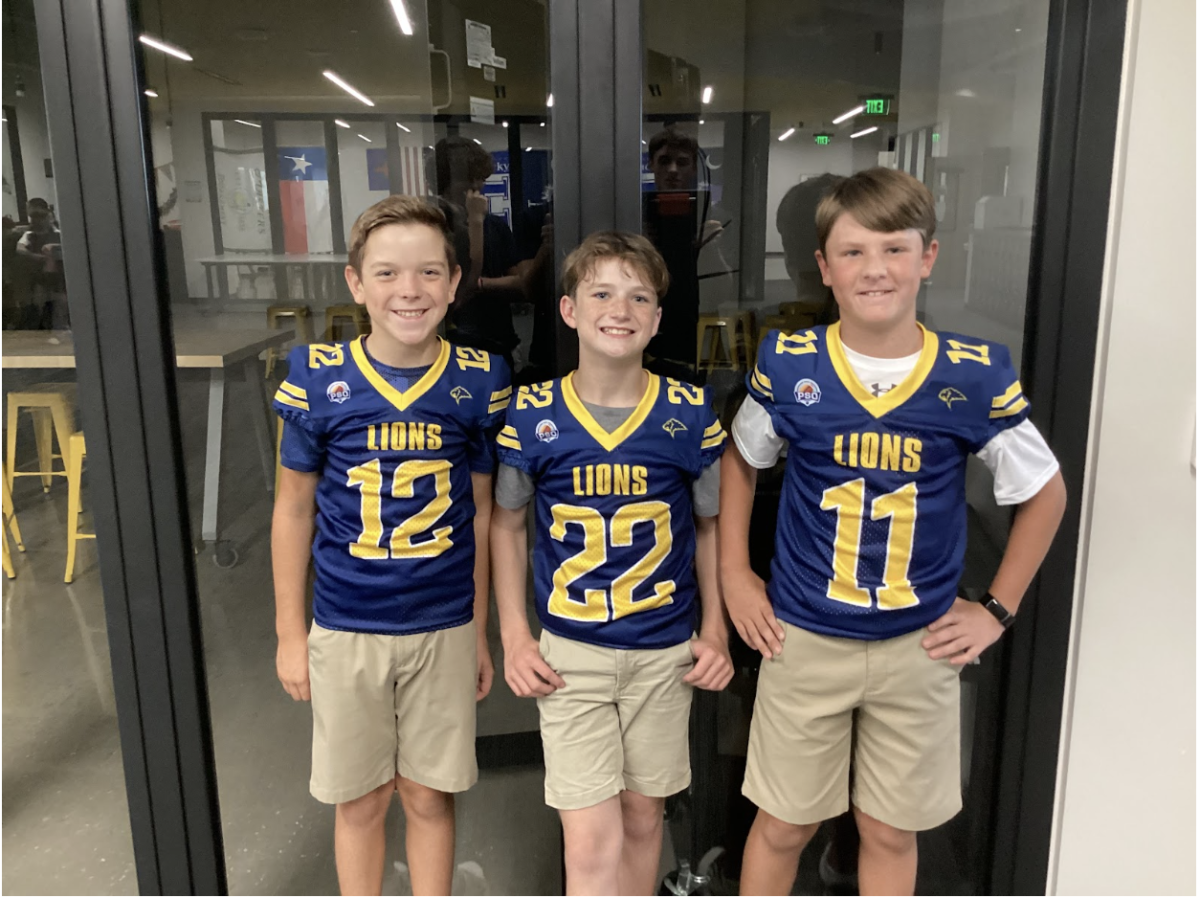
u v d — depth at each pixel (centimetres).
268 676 180
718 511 122
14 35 125
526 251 138
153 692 133
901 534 111
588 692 117
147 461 126
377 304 113
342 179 144
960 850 146
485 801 163
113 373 123
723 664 120
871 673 114
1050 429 125
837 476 111
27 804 168
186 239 144
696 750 149
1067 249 120
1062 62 116
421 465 116
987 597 117
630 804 121
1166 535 124
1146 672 128
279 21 136
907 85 129
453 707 122
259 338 154
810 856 150
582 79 119
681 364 138
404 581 117
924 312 134
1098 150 117
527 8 131
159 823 138
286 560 121
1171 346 119
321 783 120
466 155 139
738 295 136
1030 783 135
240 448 166
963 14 125
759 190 133
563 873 150
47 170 138
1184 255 117
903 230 106
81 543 248
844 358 112
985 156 128
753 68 129
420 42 136
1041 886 139
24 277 149
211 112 136
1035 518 113
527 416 116
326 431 116
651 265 111
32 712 196
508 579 123
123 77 116
